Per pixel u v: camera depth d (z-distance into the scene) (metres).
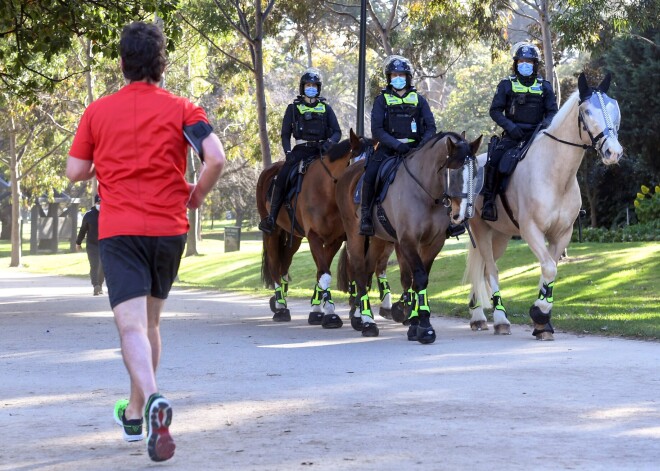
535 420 7.21
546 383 8.93
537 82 13.24
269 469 5.82
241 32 30.92
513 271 23.72
